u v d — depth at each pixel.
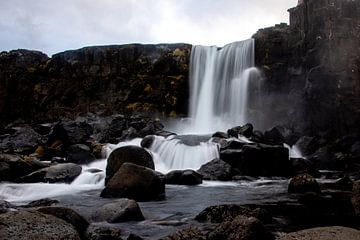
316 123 26.36
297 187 14.95
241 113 30.31
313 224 9.94
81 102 34.78
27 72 37.16
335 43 26.58
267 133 24.42
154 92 33.19
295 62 28.84
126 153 16.19
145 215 10.78
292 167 20.44
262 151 19.75
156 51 34.28
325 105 26.08
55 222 6.81
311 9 28.02
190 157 21.31
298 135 26.27
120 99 33.47
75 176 17.52
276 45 30.06
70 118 32.34
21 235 6.22
